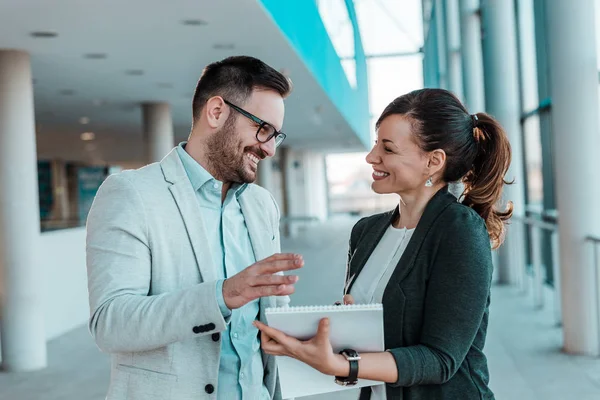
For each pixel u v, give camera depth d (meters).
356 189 38.50
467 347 1.30
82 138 13.93
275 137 1.55
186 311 1.26
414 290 1.37
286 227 19.17
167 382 1.43
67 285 6.54
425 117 1.40
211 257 1.47
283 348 1.25
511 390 3.95
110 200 1.41
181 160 1.54
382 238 1.53
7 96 5.00
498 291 7.67
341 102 10.91
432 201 1.41
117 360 1.47
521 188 7.96
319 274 9.82
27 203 5.03
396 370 1.25
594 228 4.61
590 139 4.53
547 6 4.62
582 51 4.48
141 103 8.57
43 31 4.55
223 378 1.53
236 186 1.62
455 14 12.02
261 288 1.23
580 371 4.26
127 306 1.30
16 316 4.99
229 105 1.51
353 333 1.27
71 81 6.70
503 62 7.87
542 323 5.83
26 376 4.80
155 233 1.42
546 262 8.35
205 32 4.79
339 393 3.91
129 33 4.73
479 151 1.51
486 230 1.39
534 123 8.45
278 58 5.90
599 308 4.66
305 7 6.37
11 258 4.98
